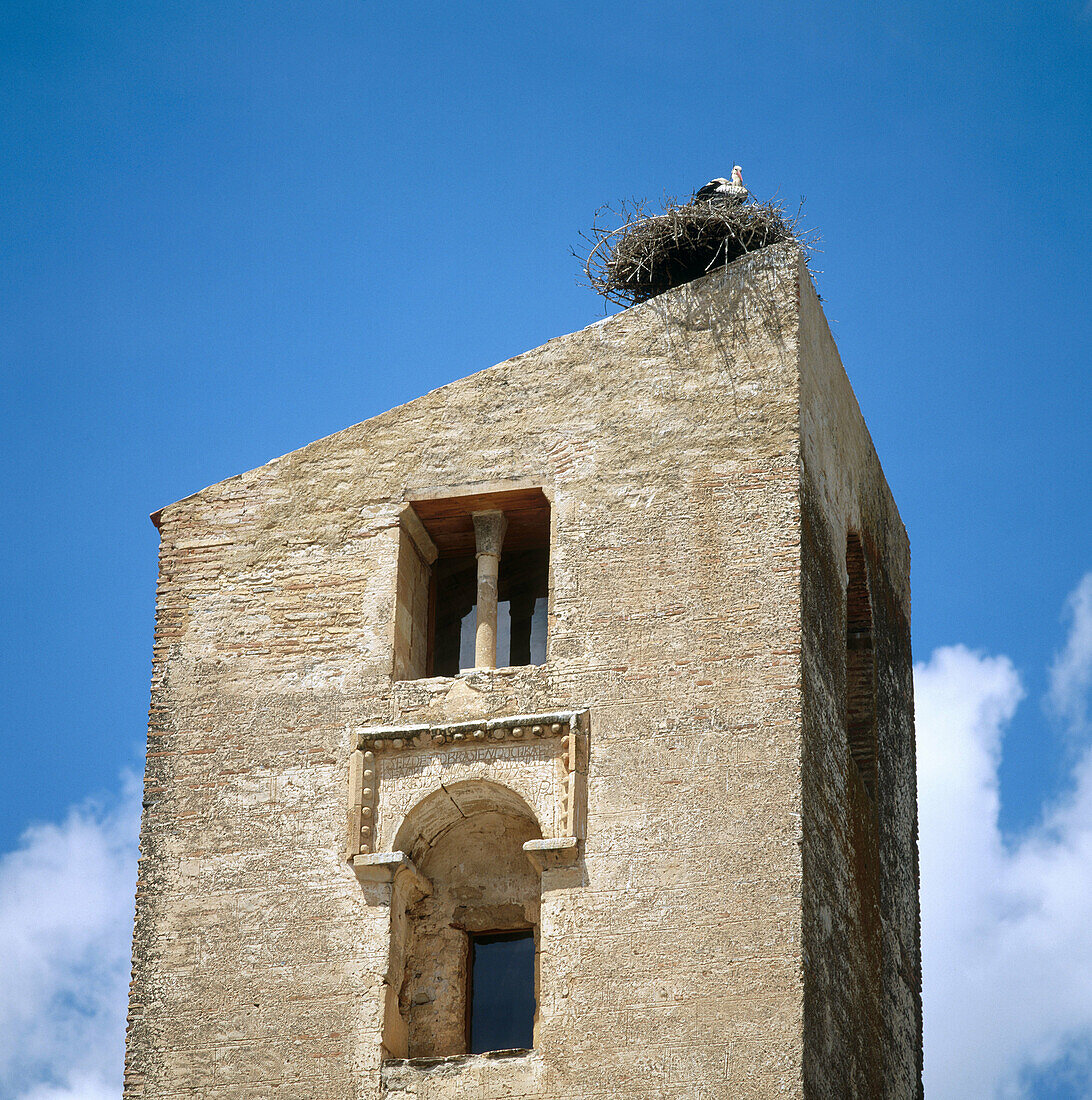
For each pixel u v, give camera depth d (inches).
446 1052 1316.4
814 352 1448.1
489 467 1419.8
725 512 1371.8
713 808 1298.0
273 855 1338.6
